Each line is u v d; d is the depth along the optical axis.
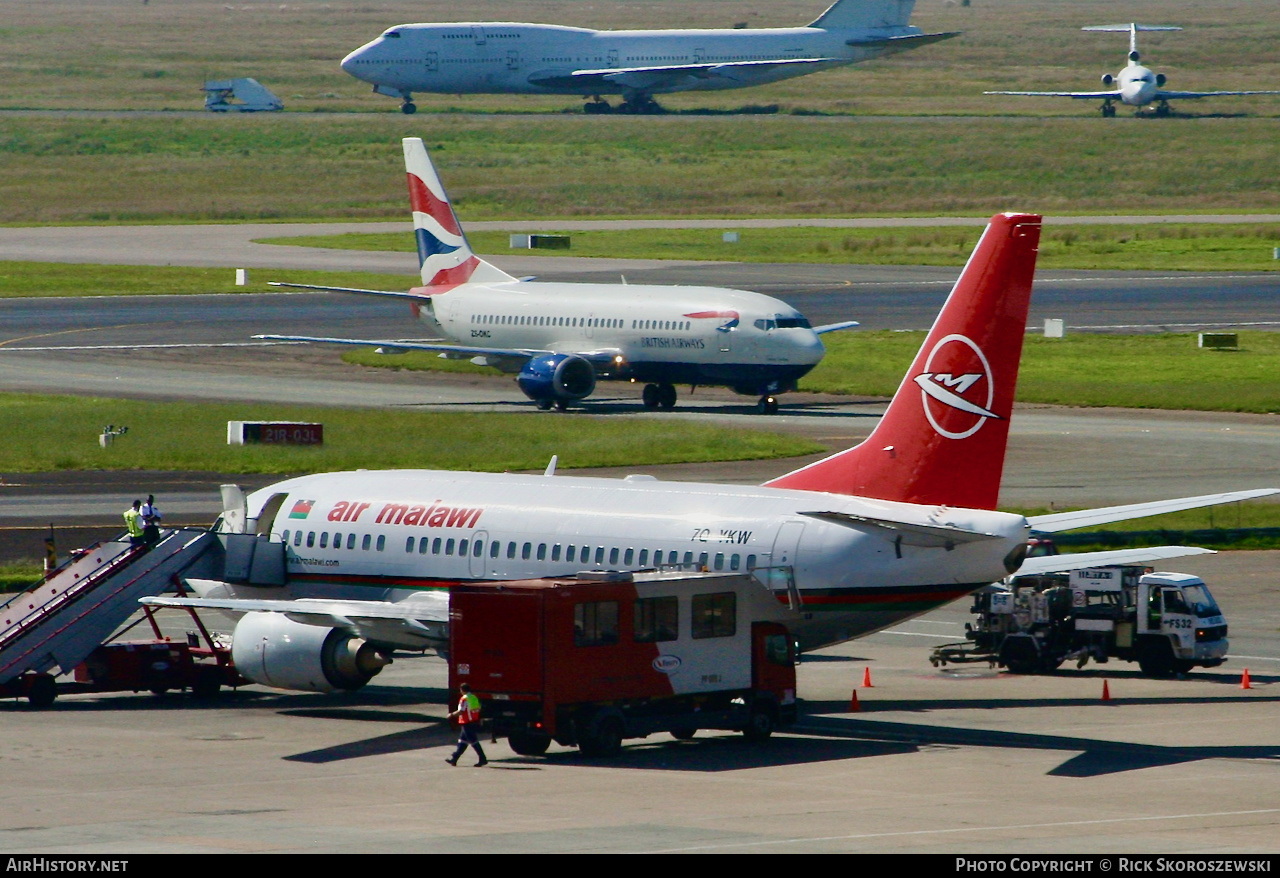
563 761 133.88
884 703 160.62
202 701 167.38
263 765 131.62
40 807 114.25
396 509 168.25
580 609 133.88
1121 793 117.44
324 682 155.38
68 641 165.00
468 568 161.38
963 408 150.62
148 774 127.56
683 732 145.00
